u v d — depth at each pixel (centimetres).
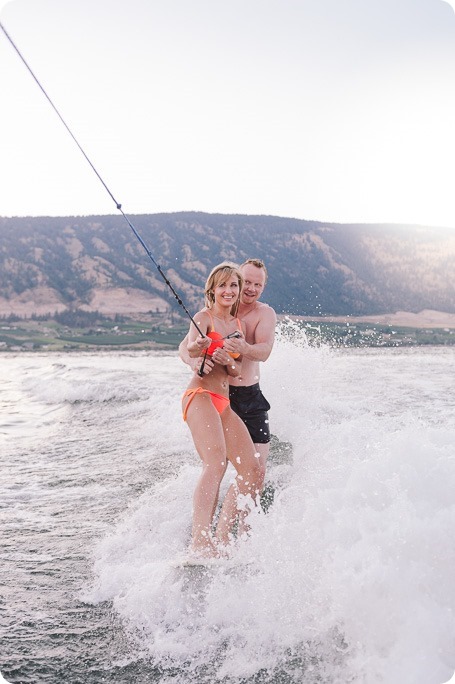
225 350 307
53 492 387
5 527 327
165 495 372
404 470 274
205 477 282
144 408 686
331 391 713
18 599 249
